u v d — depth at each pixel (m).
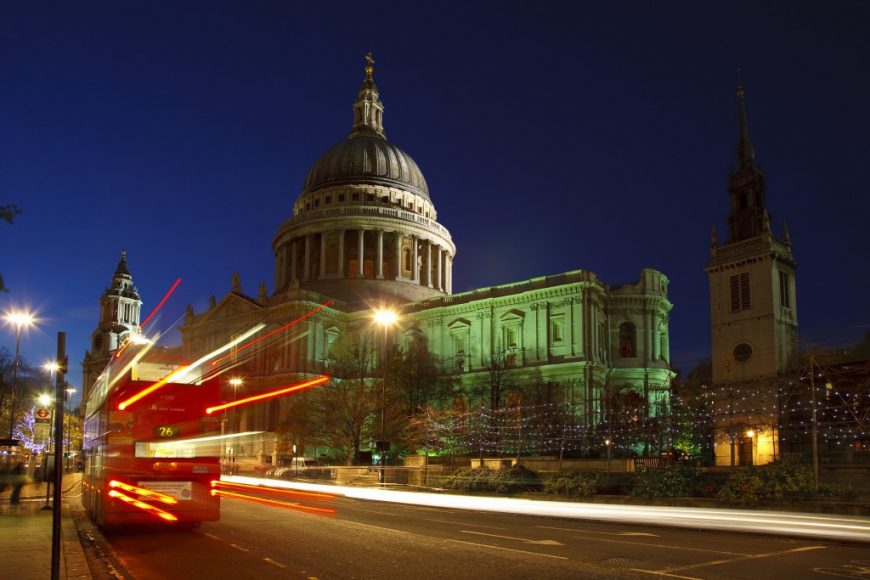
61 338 15.19
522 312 107.00
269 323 121.69
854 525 26.66
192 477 27.08
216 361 126.88
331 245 139.50
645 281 108.00
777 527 26.19
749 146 79.31
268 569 18.45
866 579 16.73
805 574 17.31
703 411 74.31
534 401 96.62
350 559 19.81
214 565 19.23
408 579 16.78
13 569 17.97
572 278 103.88
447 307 114.62
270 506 38.75
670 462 58.16
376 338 119.25
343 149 149.62
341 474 64.75
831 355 67.56
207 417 27.91
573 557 19.94
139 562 19.94
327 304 123.19
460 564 18.81
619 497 38.00
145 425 26.95
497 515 33.62
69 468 102.00
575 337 101.38
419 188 151.62
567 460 61.41
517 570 17.84
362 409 86.75
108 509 25.97
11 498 43.81
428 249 142.00
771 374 70.38
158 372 27.97
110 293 187.75
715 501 34.16
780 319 72.69
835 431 57.25
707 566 18.44
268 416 115.81
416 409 94.56
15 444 44.97
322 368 117.25
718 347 75.38
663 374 105.44
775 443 63.31
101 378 30.22
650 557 19.94
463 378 107.69
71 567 18.45
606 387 100.00
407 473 56.59
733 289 75.38
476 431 83.62
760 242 74.06
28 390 104.81
